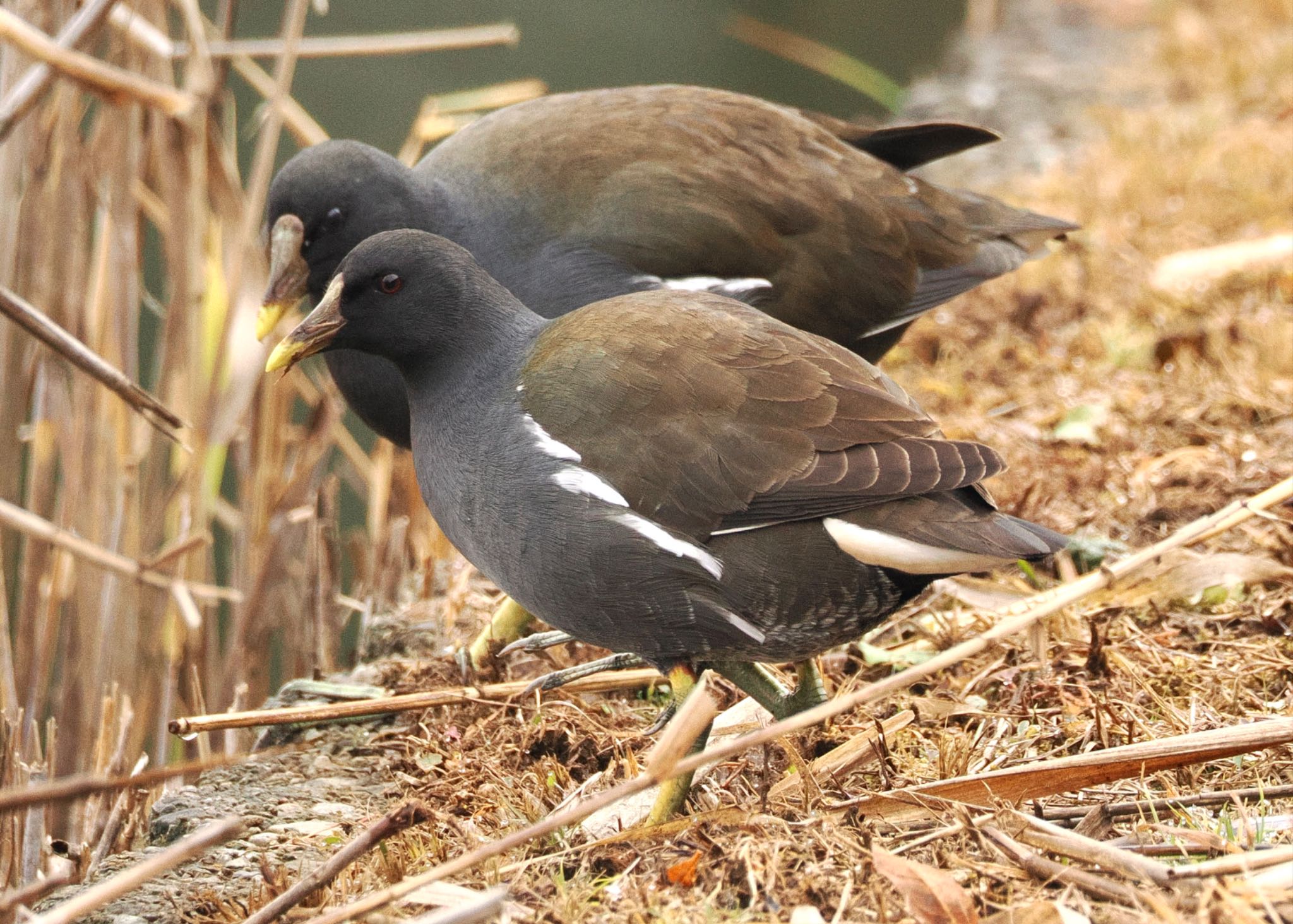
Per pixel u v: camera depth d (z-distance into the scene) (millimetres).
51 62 5734
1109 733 6938
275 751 5484
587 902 5688
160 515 9320
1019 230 9766
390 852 6410
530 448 6512
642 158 8891
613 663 7598
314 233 8680
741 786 6707
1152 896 5172
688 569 6250
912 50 21703
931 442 6211
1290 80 16953
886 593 6359
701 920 5430
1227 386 10539
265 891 6113
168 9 10938
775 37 20469
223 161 9672
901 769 6820
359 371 8609
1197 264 12055
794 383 6359
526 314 7070
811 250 9062
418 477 7113
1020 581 8758
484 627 8883
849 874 5594
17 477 9312
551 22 21531
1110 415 10477
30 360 9320
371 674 8602
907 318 9359
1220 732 6117
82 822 8250
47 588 9266
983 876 5602
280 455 9633
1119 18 21906
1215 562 8180
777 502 6211
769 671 8094
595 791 6750
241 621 9352
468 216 8828
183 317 9539
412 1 21594
